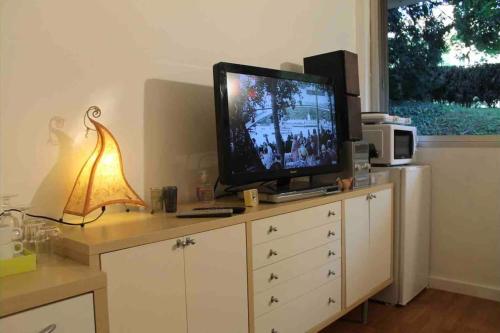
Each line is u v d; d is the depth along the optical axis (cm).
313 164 202
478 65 271
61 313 89
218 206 163
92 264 103
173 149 176
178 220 135
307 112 200
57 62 139
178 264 123
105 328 97
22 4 130
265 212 153
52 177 138
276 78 184
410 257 256
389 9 305
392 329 223
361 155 226
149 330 115
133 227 124
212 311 133
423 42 292
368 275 223
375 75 307
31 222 124
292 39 241
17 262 97
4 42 127
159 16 170
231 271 140
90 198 130
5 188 127
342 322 232
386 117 256
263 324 154
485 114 269
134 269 111
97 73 149
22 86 130
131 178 161
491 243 262
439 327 225
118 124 156
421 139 288
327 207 188
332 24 276
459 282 274
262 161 176
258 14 218
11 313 82
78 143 144
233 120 164
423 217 271
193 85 184
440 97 286
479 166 265
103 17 151
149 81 166
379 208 232
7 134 127
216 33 194
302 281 173
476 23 270
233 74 165
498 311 244
